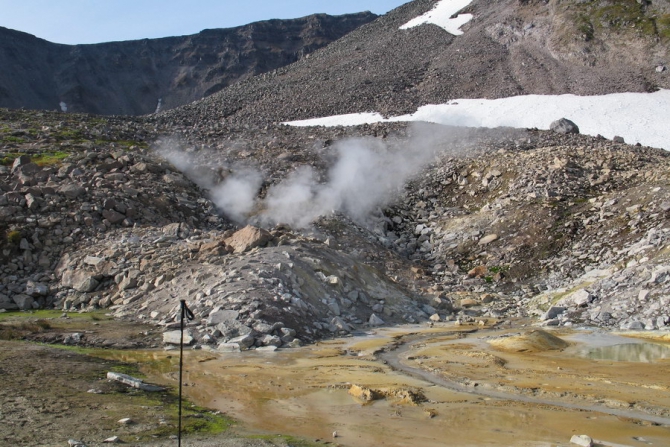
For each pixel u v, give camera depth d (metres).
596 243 31.00
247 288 21.31
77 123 51.06
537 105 76.94
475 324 23.91
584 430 11.53
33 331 19.66
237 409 12.58
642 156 42.16
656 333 20.70
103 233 28.41
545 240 33.00
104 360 16.48
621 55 86.44
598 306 24.22
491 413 12.55
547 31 96.44
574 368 16.39
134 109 175.88
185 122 67.50
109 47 190.12
